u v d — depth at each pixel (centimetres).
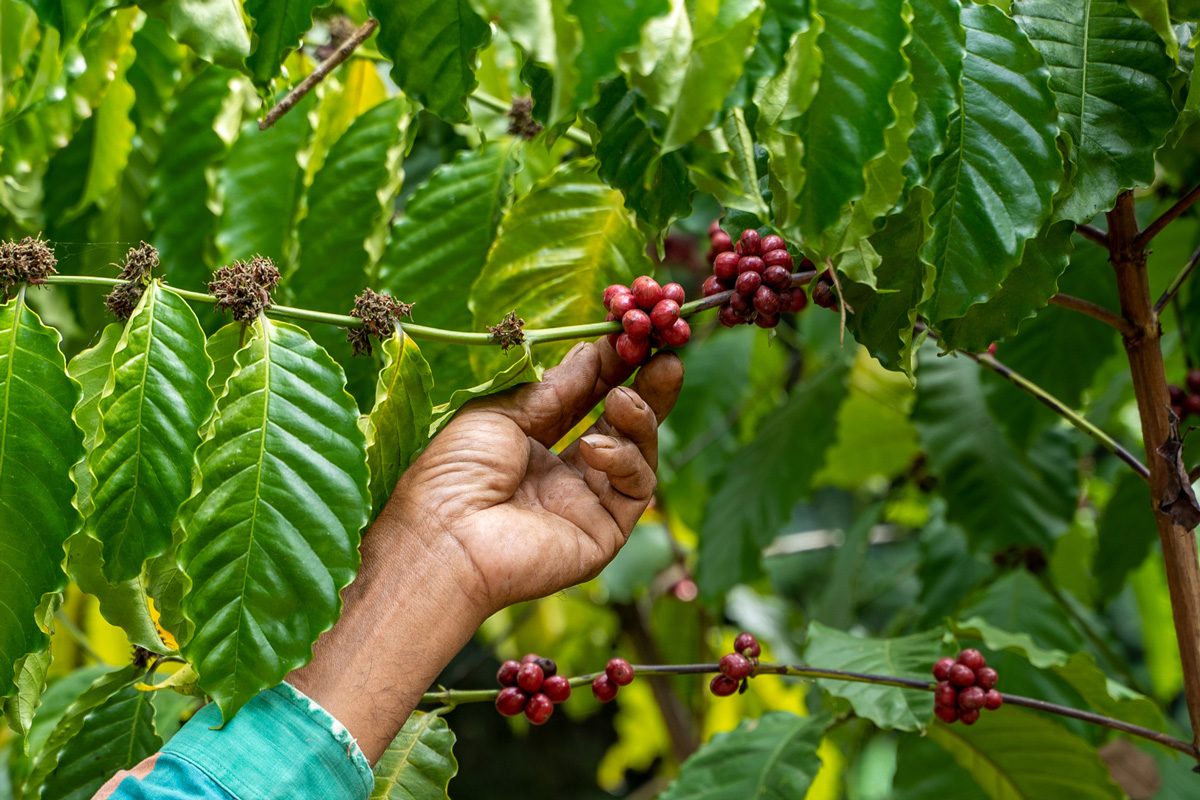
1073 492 186
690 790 141
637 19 67
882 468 236
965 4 97
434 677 90
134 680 114
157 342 85
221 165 146
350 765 85
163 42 146
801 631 273
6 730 226
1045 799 143
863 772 296
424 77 91
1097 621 224
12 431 83
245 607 81
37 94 121
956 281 95
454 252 134
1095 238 114
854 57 79
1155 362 114
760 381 249
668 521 259
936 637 140
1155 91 99
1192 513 107
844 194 81
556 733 473
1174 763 187
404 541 91
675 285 99
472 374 133
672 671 119
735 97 75
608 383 104
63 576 84
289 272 147
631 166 96
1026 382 122
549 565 94
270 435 84
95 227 162
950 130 94
